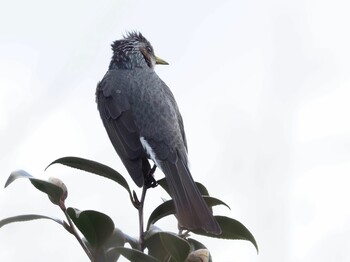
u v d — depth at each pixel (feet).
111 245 19.12
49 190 18.80
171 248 17.72
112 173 20.38
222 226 20.56
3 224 17.85
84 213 18.10
